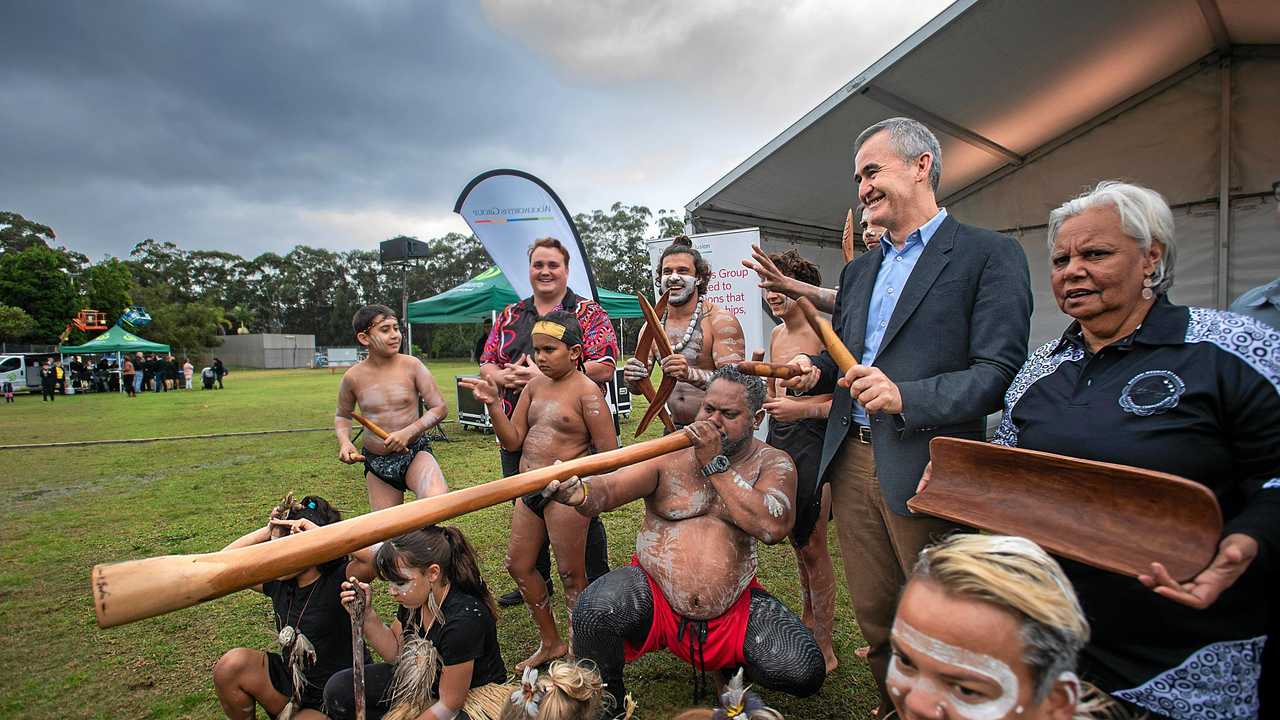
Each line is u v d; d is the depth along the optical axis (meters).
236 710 2.25
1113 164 7.03
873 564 2.07
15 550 4.77
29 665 3.03
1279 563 1.08
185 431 11.73
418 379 3.71
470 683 2.10
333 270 87.56
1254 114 6.11
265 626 3.42
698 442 1.94
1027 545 0.90
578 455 2.84
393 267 84.44
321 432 11.20
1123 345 1.37
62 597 3.86
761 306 5.24
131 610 1.11
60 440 10.69
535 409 2.91
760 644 1.95
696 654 2.02
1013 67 5.67
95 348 26.47
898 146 1.94
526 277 4.86
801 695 1.95
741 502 1.92
